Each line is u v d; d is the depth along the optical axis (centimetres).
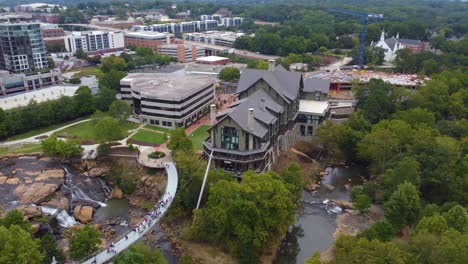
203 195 11462
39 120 17638
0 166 14525
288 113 15488
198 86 19612
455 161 11950
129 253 8288
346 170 15150
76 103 19012
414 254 7688
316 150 16238
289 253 10356
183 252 10188
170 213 11531
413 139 13612
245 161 12144
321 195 13388
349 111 18575
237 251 9750
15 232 7775
